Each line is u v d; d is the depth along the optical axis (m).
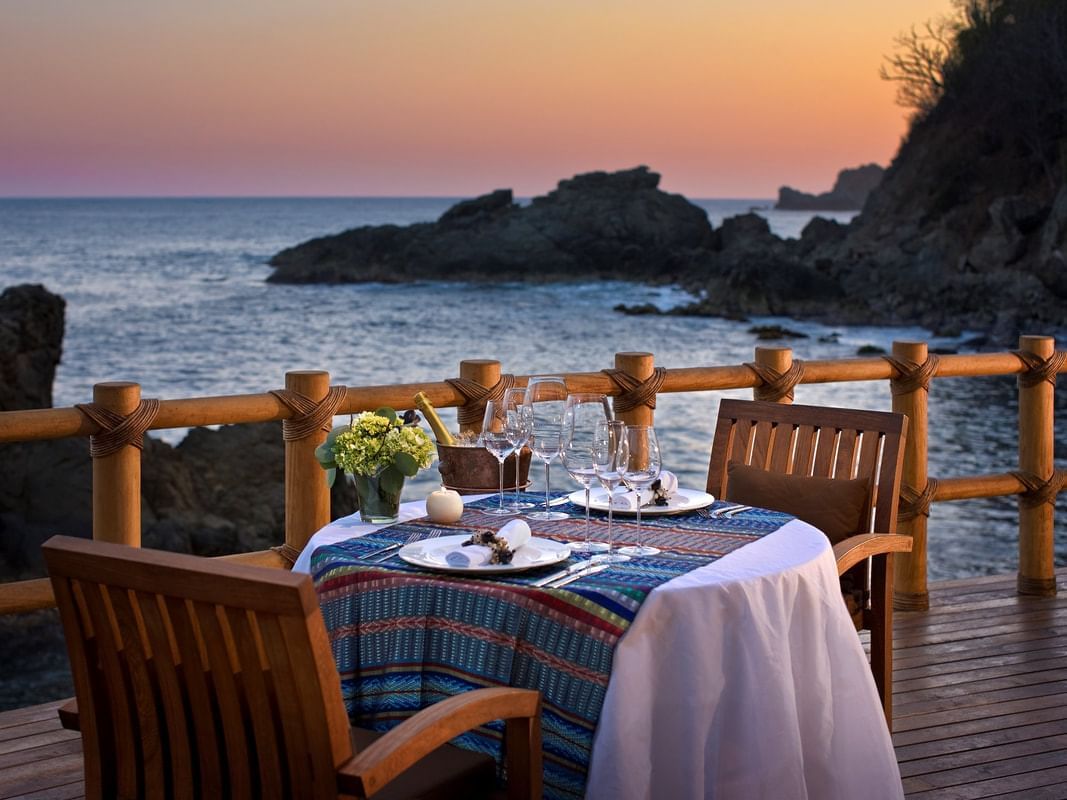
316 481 3.82
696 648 2.17
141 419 3.52
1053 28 36.91
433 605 2.24
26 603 3.40
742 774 2.22
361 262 59.94
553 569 2.29
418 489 13.84
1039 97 36.91
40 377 11.26
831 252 45.09
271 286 54.91
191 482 9.29
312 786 1.73
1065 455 15.41
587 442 2.51
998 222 33.84
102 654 1.87
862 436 3.25
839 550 2.81
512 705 1.97
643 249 58.88
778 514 2.78
